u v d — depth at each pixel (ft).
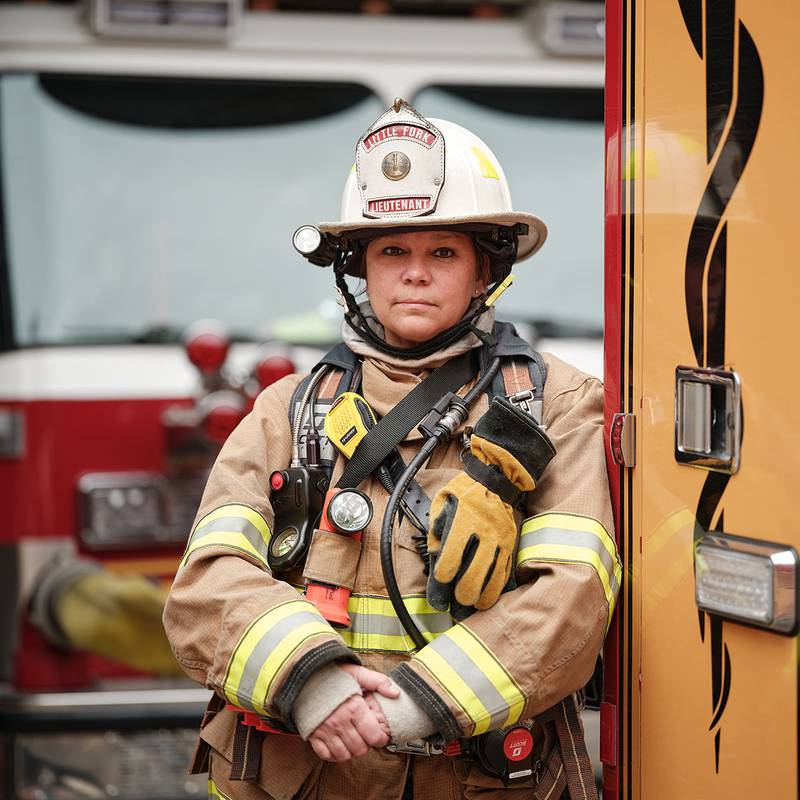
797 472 18.38
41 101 41.19
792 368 18.43
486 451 20.59
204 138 42.19
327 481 22.41
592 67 44.16
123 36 41.32
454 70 43.55
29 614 39.58
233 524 21.83
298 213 42.75
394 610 21.45
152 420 40.68
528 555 21.09
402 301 22.38
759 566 18.95
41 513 39.81
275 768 21.58
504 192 23.36
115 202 41.63
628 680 22.04
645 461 21.54
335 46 42.91
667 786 21.24
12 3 41.14
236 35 42.16
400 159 22.15
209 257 42.19
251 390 39.86
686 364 20.51
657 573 21.27
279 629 20.07
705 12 19.99
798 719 18.60
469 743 21.17
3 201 40.73
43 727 39.27
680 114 20.53
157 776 39.83
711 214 19.93
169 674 40.11
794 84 18.42
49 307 40.93
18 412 39.96
